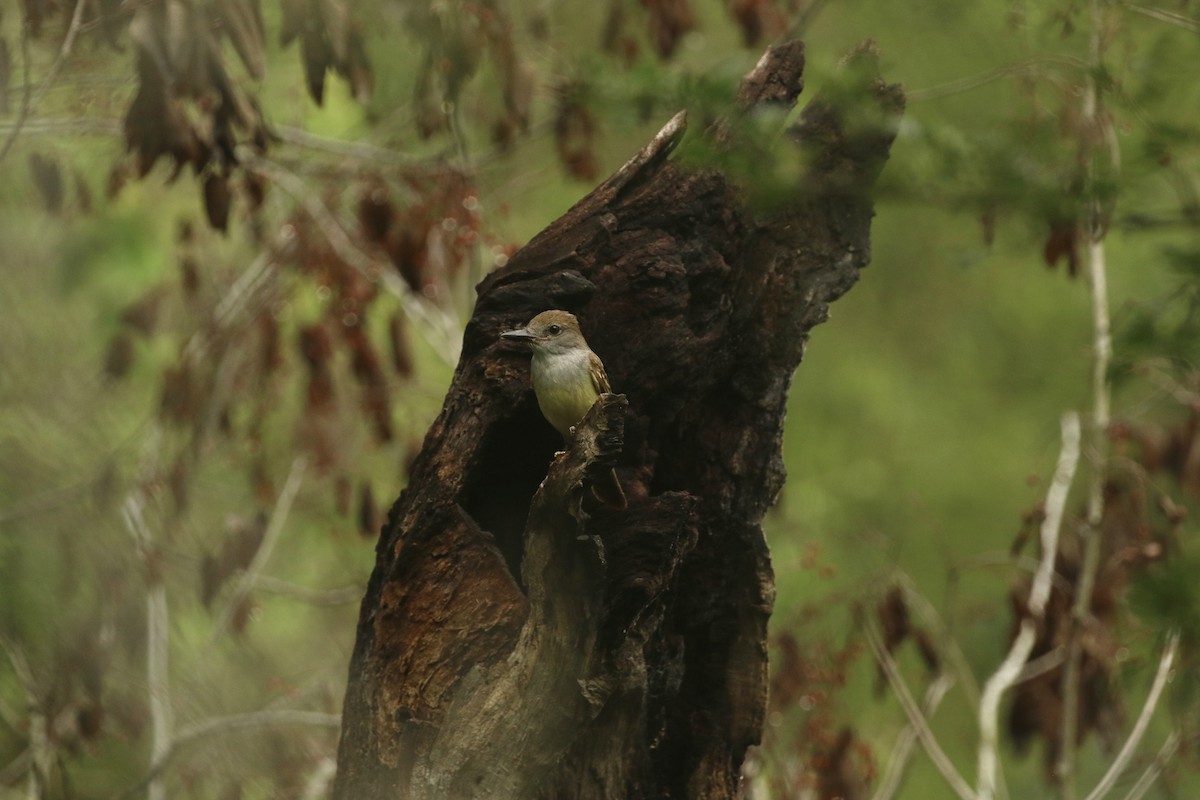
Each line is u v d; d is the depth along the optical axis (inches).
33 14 395.9
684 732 346.3
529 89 471.8
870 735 628.1
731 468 343.6
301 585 679.7
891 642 496.4
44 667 511.5
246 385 566.9
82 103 504.4
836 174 341.7
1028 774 733.3
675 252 331.3
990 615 577.3
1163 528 552.1
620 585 281.4
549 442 333.4
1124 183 346.6
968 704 718.5
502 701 289.3
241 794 513.3
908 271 863.1
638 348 330.0
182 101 408.8
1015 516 834.8
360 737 316.8
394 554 325.1
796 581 640.4
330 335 536.4
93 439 598.5
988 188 334.3
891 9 577.3
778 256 344.2
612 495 292.5
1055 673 518.3
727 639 348.2
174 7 376.2
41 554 519.5
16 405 583.5
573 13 636.7
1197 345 347.6
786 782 480.4
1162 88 418.3
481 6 462.3
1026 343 874.8
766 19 535.8
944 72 576.7
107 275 643.5
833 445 860.0
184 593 590.6
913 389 884.6
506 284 333.1
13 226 590.6
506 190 613.3
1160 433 510.6
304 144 534.0
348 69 425.7
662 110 366.6
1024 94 470.0
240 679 563.8
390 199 521.7
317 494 631.8
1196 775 590.6
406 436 613.9
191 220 574.2
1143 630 474.3
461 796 289.1
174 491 535.2
